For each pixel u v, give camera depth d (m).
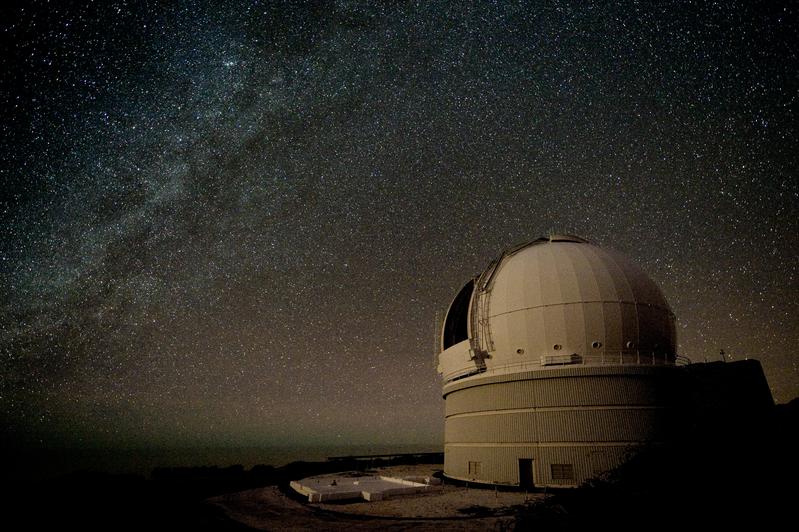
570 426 21.17
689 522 9.48
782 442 13.38
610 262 24.53
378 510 18.16
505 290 24.66
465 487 23.56
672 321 24.52
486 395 23.83
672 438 20.59
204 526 16.02
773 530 8.77
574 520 10.55
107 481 25.36
